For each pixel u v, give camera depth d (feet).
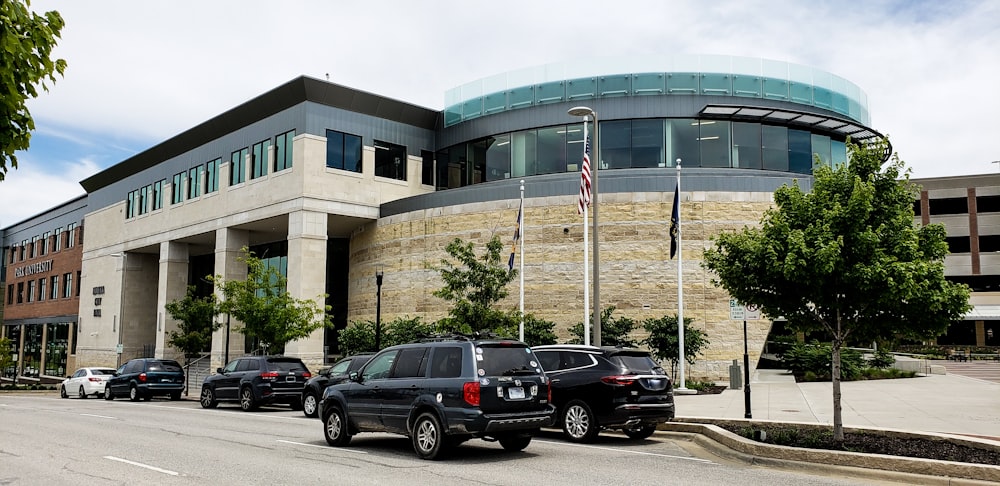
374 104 132.87
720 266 46.29
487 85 133.39
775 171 117.70
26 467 39.83
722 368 98.48
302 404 72.84
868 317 43.09
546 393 43.29
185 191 157.28
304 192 123.24
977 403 71.00
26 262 247.91
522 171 125.90
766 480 35.27
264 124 135.44
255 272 106.52
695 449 46.39
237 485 33.94
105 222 189.78
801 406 68.44
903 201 43.39
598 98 121.90
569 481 34.71
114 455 44.32
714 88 120.16
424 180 140.05
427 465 39.68
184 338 136.05
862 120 131.64
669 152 118.73
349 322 133.49
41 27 19.12
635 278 101.45
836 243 39.60
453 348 42.32
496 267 80.43
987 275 216.74
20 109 18.98
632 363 49.57
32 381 222.07
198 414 77.41
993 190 217.77
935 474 34.76
